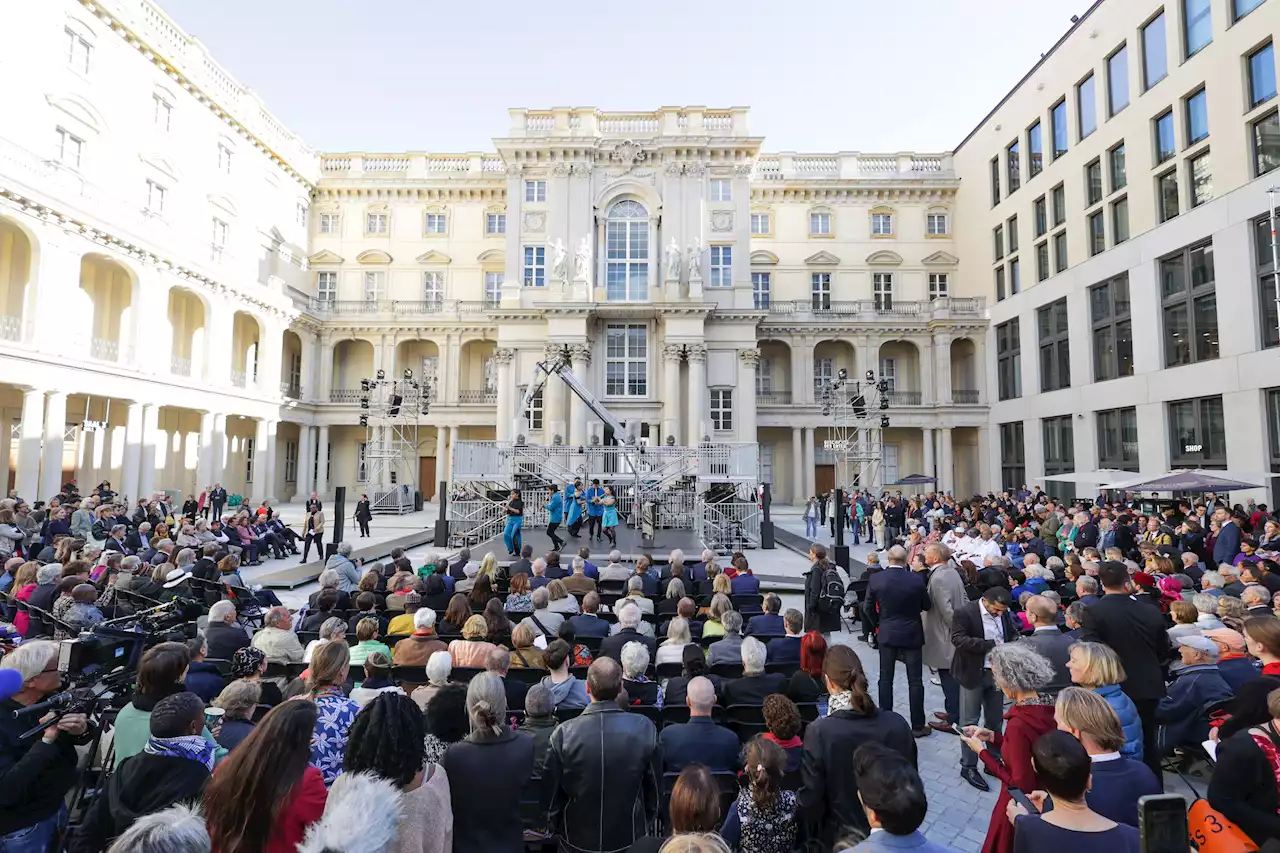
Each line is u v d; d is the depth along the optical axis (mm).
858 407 34344
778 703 4375
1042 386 34219
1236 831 3355
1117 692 4645
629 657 5312
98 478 29422
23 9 24453
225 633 6621
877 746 2863
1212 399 23891
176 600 7688
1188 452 24938
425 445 43844
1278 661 4566
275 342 36656
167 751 3172
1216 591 8180
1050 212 33062
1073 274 31250
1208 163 23875
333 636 6184
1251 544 11953
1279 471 21250
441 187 43469
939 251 43062
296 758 2697
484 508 21547
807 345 42031
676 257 34156
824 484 43125
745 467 23031
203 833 2098
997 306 38312
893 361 43406
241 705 4168
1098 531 15805
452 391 42000
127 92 29078
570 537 19734
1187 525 15062
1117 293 28578
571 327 33875
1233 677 5824
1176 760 6555
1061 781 2748
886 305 43344
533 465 22688
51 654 3996
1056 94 32500
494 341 43000
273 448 36281
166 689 3951
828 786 3789
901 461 42688
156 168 30484
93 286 28594
